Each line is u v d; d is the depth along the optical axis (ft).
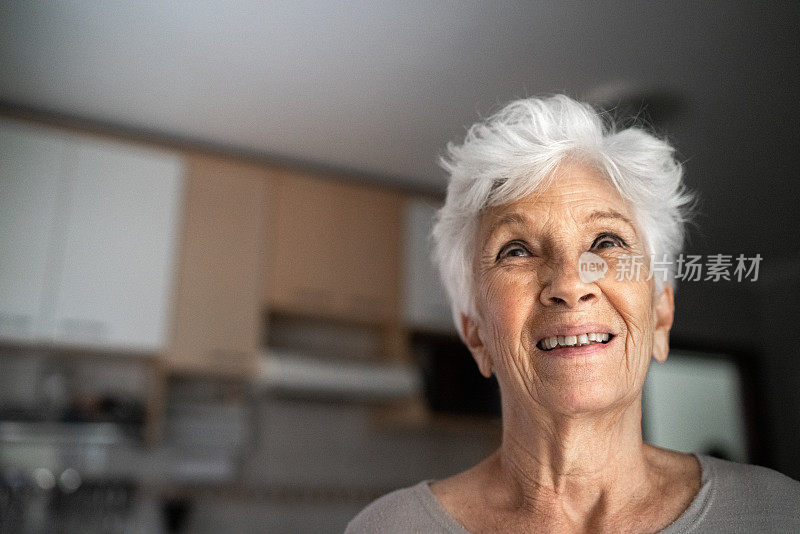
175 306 8.59
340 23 6.46
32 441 8.09
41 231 8.13
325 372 9.11
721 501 1.85
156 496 8.82
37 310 7.93
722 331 9.81
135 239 8.53
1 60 7.29
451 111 7.83
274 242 9.28
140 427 8.56
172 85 7.71
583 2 5.81
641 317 1.89
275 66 7.22
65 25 6.68
